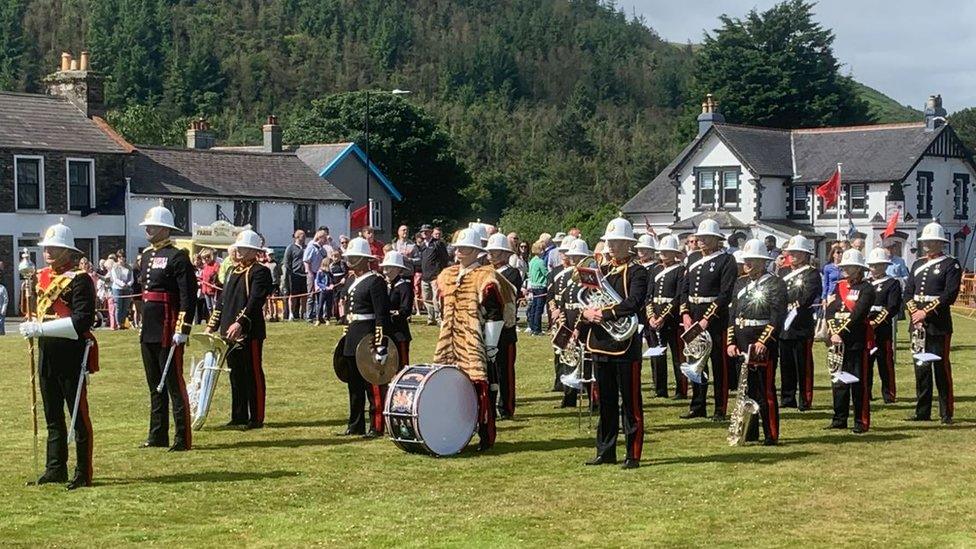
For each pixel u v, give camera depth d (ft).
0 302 104.01
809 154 215.10
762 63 273.33
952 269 51.80
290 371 69.72
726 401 52.75
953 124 362.53
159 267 44.83
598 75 620.08
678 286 53.98
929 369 51.90
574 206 321.73
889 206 201.36
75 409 38.22
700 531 32.42
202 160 175.22
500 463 42.27
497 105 545.03
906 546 30.86
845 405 49.57
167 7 563.48
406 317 50.42
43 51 503.61
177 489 38.01
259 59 543.39
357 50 598.75
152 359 45.06
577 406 56.08
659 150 395.75
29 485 38.52
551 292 62.34
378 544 31.24
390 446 45.70
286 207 176.96
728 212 212.02
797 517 33.99
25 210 149.89
